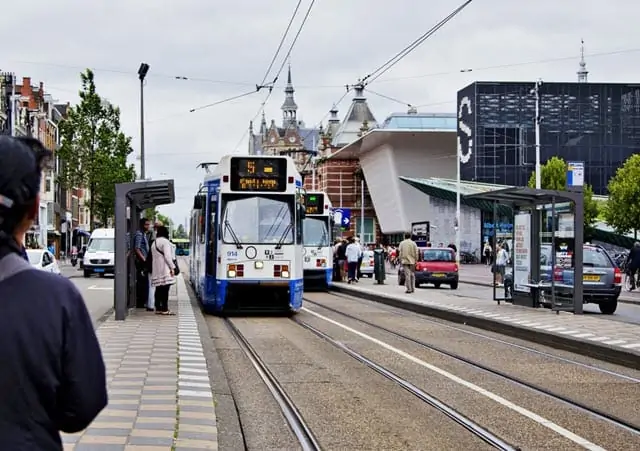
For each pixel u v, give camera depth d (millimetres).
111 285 36219
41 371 2723
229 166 20562
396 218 94062
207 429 7746
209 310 21578
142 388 9703
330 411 9344
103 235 46094
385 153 92062
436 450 7598
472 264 82438
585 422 8812
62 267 67562
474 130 83562
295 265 20641
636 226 59531
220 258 20375
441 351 14664
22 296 2752
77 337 2797
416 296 27484
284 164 20750
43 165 2971
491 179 83500
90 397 2809
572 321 18344
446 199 82938
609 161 83750
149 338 14773
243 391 10672
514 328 17281
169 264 19625
